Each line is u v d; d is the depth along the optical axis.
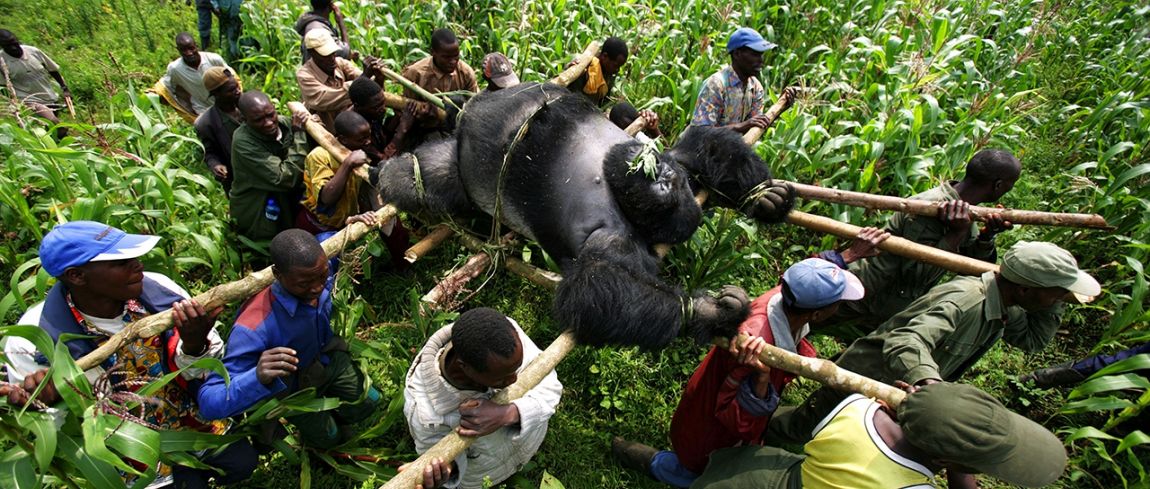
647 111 4.96
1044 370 4.68
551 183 3.64
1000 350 5.02
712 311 3.15
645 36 7.39
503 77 5.20
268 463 3.92
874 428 2.45
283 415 3.28
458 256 5.31
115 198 4.96
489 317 2.49
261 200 4.90
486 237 4.36
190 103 6.63
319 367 3.30
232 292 2.92
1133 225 5.30
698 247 5.09
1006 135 6.52
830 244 5.50
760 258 5.33
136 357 3.04
